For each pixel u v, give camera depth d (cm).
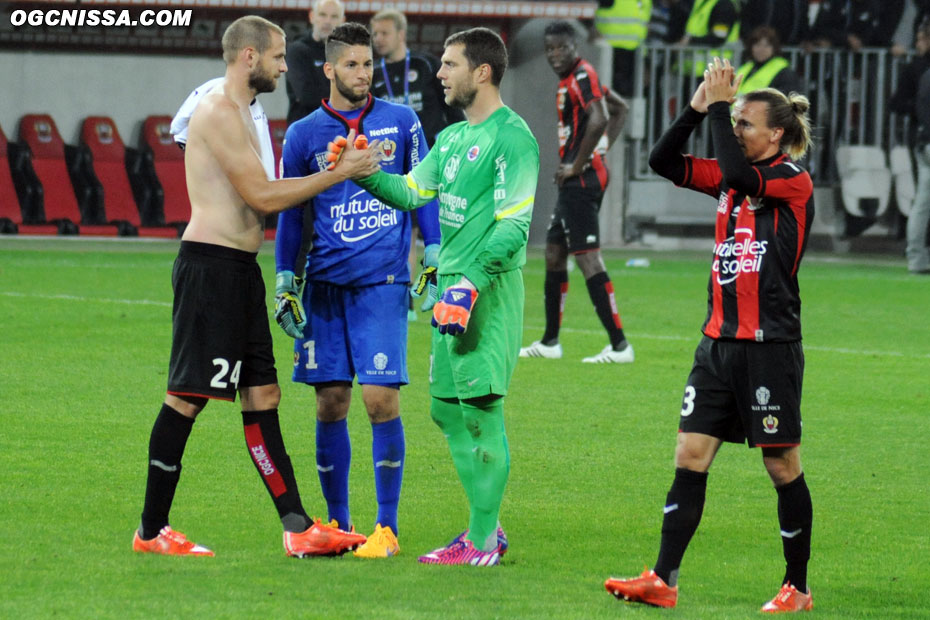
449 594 1572
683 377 3328
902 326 4434
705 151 7744
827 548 1852
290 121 3859
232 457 2338
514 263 1739
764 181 1523
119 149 7675
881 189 7725
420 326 4181
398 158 1912
